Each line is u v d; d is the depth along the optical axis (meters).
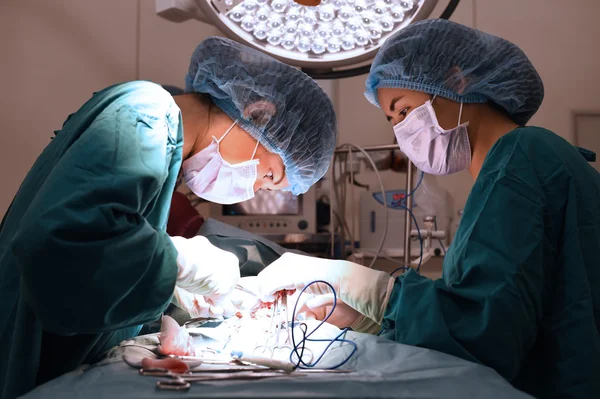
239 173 1.54
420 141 1.69
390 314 1.29
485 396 0.88
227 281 1.25
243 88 1.49
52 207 0.90
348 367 1.10
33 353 1.00
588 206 1.27
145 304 1.00
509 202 1.22
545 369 1.22
